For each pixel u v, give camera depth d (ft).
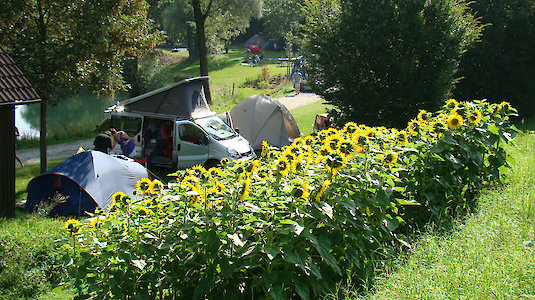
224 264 13.26
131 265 13.69
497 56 76.33
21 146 73.61
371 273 14.78
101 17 44.86
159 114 51.49
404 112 57.57
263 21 281.54
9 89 34.83
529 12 74.38
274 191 14.56
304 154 16.83
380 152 17.02
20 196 44.37
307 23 62.39
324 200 14.64
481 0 77.20
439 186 19.53
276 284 13.12
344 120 61.31
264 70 153.99
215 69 196.13
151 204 14.70
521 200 19.15
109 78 49.55
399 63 56.03
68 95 48.55
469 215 18.90
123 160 41.11
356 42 57.98
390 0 58.13
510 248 14.51
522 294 11.48
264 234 13.56
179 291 14.62
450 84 59.11
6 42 44.98
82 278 13.67
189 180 15.12
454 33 58.34
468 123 21.66
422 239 16.12
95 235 14.40
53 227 27.91
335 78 58.65
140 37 48.98
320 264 14.61
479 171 21.80
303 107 101.71
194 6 107.34
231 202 13.83
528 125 70.08
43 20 46.26
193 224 13.52
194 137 51.47
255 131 63.87
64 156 66.13
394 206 16.39
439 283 12.31
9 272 23.24
